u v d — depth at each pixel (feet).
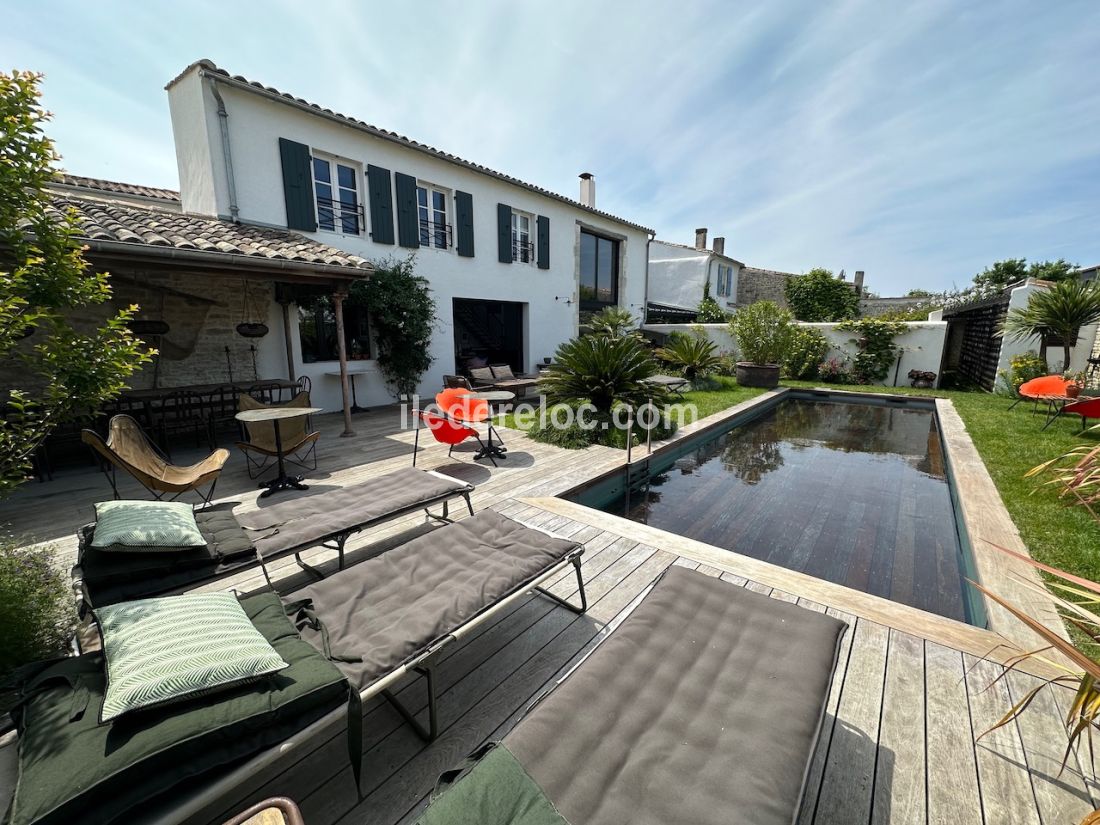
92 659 4.82
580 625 8.04
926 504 16.06
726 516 15.12
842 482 18.39
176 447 19.97
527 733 4.33
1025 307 31.55
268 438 16.57
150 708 4.02
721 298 69.72
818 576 11.55
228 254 16.11
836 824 4.81
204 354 22.41
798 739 4.28
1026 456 17.66
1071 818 4.84
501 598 6.61
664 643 5.54
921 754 5.59
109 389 8.13
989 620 8.14
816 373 45.52
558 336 41.01
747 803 3.72
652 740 4.28
